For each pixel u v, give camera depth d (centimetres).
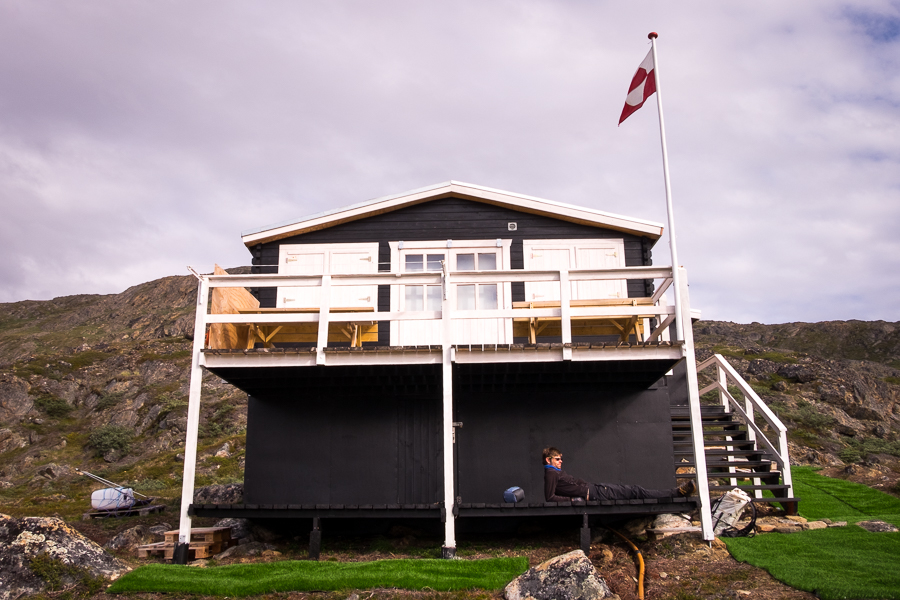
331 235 1180
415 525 981
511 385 974
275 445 977
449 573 693
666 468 959
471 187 1159
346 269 1166
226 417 2830
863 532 807
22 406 3344
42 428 3130
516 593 625
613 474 952
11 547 698
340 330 1075
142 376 3734
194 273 887
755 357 3616
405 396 980
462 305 1132
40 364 3856
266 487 962
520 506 812
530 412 972
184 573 702
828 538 789
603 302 976
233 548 881
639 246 1161
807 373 3136
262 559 840
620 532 905
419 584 659
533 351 849
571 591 619
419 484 955
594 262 1155
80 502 1484
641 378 944
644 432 968
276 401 991
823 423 2506
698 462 814
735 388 2955
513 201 1152
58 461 2683
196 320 873
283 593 650
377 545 900
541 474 952
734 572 683
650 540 840
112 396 3403
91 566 706
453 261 1162
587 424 968
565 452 957
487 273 879
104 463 2605
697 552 762
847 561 686
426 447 966
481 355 849
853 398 2997
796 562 693
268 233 1157
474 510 815
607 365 886
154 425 2953
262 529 959
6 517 738
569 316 859
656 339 996
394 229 1176
